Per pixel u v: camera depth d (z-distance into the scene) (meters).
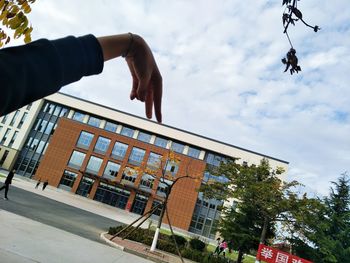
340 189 32.44
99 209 37.66
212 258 18.75
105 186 51.47
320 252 23.05
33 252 8.05
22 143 57.56
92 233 16.28
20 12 1.63
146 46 1.02
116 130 56.69
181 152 54.78
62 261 8.08
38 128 58.91
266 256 15.83
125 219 35.34
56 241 10.32
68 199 36.84
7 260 6.78
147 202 50.56
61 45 0.80
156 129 55.59
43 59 0.73
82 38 0.86
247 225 20.52
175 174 51.38
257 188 18.86
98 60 0.88
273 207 18.62
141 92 1.01
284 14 1.76
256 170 20.66
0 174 43.12
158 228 16.28
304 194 19.28
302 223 18.59
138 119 56.41
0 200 16.97
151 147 53.28
